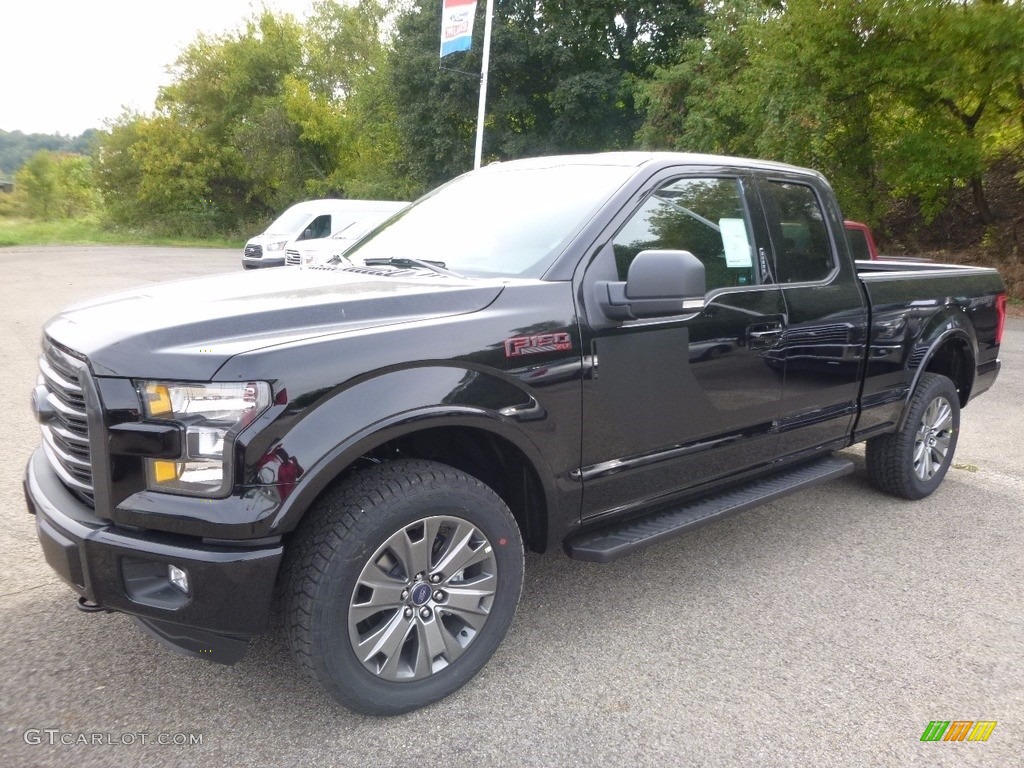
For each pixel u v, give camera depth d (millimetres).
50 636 3020
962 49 14375
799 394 3830
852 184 16703
